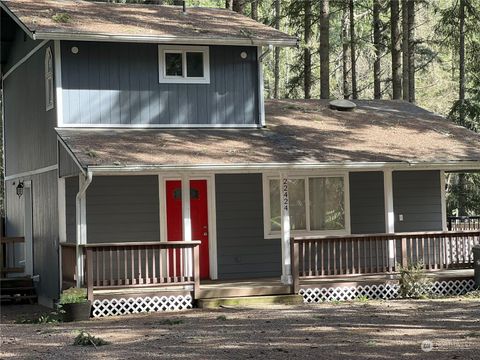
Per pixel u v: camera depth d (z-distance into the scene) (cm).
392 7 3491
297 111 2483
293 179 2266
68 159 1964
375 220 2344
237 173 2122
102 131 2080
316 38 4631
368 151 2125
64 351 1293
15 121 2616
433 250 2319
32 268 2438
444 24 3556
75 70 2078
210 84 2205
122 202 2098
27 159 2447
